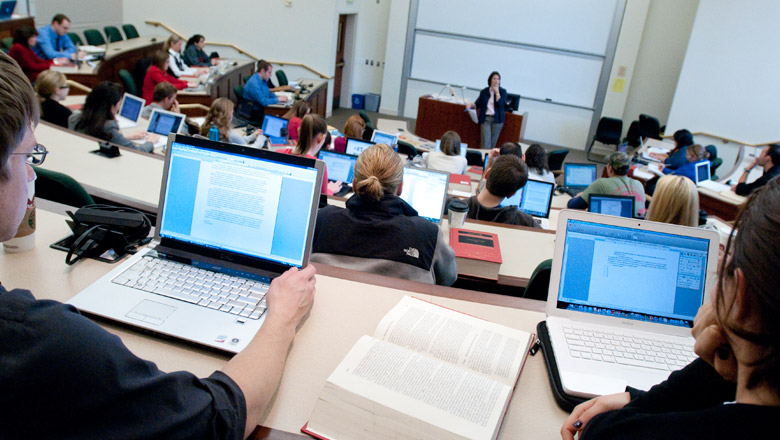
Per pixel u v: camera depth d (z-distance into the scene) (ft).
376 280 4.10
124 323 3.22
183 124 14.24
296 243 3.67
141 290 3.51
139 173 8.19
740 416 1.54
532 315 3.84
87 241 3.92
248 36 29.71
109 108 12.16
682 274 3.60
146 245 4.16
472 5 30.76
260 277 3.72
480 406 2.68
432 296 3.97
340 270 4.20
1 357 1.81
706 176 19.63
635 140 27.27
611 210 9.70
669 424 1.76
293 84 26.68
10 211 2.05
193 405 2.16
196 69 24.77
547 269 5.46
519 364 3.12
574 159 29.94
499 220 8.68
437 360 3.02
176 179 3.88
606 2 28.66
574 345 3.34
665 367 3.24
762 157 17.66
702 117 24.70
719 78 23.84
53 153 8.52
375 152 5.04
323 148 15.07
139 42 24.45
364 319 3.59
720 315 1.63
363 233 4.76
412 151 18.21
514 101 27.17
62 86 13.17
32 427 1.88
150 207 7.07
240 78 26.68
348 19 33.24
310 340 3.32
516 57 31.12
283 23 29.30
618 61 29.48
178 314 3.31
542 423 2.89
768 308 1.43
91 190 7.26
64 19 21.54
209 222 3.83
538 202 12.14
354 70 34.91
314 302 3.73
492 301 3.97
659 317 3.58
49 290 3.51
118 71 21.26
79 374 1.87
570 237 3.60
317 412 2.68
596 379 3.09
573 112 31.27
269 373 2.71
